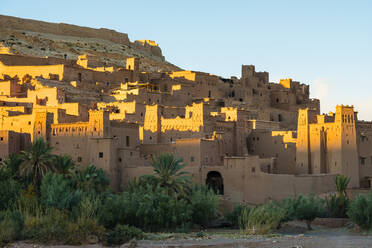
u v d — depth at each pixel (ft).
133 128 371.76
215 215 301.02
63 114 380.99
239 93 546.67
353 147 342.44
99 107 439.63
